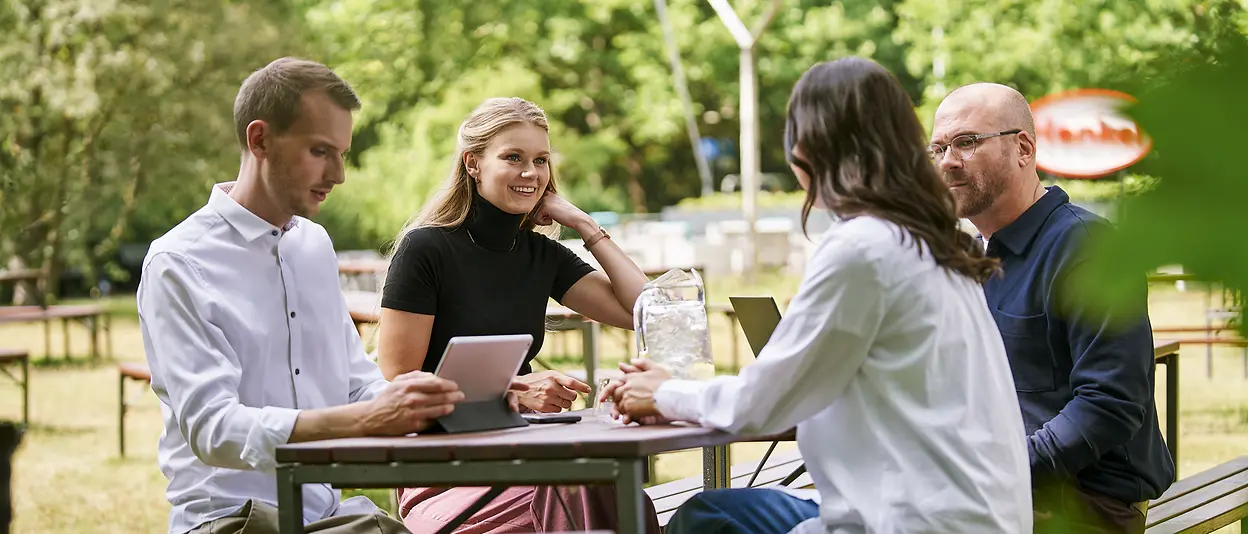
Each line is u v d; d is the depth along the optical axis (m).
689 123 32.22
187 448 2.45
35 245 19.50
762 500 2.35
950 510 1.95
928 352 2.02
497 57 31.12
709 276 23.84
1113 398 2.63
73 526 5.48
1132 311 0.60
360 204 29.02
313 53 23.33
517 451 1.90
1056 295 2.75
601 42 34.22
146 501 6.07
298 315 2.57
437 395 2.11
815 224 23.95
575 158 32.75
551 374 2.86
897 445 2.01
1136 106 0.55
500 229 3.09
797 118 2.18
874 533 1.97
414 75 29.61
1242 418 7.11
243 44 20.30
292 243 2.60
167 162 20.22
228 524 2.36
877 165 2.09
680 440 2.00
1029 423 2.85
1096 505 2.74
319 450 1.97
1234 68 0.53
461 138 3.11
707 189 32.53
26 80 17.84
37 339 16.02
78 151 19.47
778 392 2.03
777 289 20.66
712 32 32.72
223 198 2.50
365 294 9.99
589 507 2.62
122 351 14.24
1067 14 19.98
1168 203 0.53
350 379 2.74
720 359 11.50
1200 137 0.53
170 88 19.67
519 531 2.76
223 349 2.39
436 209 3.11
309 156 2.43
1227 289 0.53
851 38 31.66
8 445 1.57
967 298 2.12
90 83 18.33
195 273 2.41
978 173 2.95
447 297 3.02
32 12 18.28
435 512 2.85
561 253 3.29
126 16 19.00
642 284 3.23
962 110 2.99
